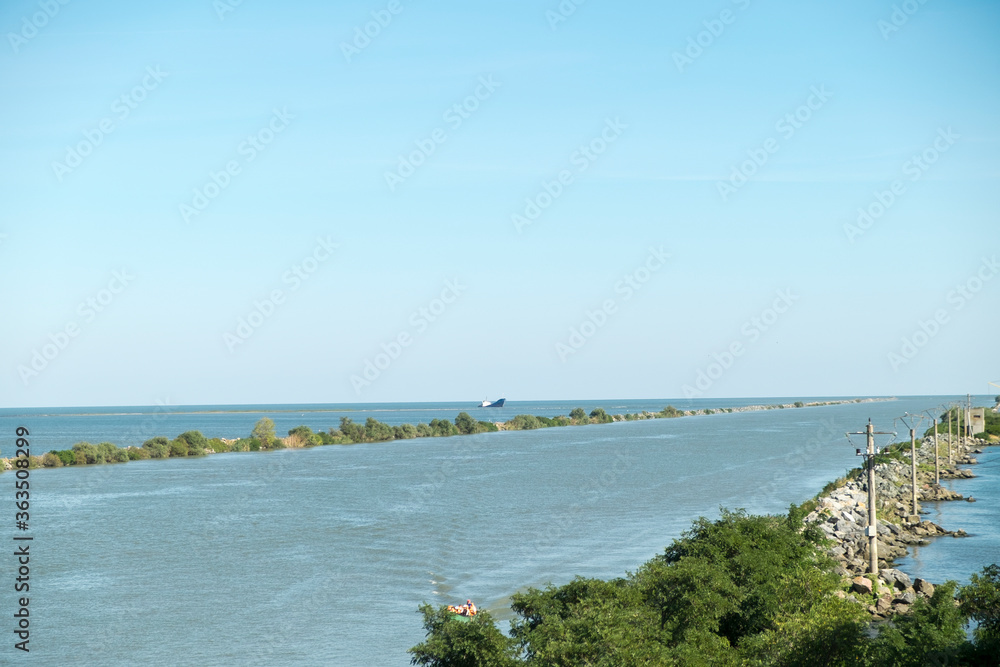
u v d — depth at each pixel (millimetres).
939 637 34656
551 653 35250
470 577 70938
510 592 65625
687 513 101875
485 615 38625
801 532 59500
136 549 84750
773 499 112625
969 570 69438
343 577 71750
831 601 38094
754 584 45719
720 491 122000
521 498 118062
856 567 66000
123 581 71125
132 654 52031
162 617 60094
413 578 71125
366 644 53750
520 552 80500
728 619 44500
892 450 146250
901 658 34281
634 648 34594
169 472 161000
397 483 138875
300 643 53969
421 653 37188
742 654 38500
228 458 196875
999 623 35906
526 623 42781
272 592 67125
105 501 119938
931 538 83500
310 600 64375
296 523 99375
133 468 170250
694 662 35000
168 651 52531
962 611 37062
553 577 69938
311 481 143250
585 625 37062
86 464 176250
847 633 35312
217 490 131875
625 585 45688
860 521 86250
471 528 94188
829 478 136625
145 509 111750
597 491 124562
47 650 53031
